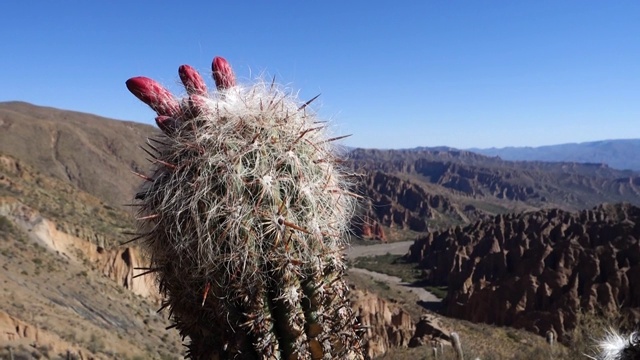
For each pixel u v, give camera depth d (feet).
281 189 7.21
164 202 7.13
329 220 7.58
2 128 288.92
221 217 6.98
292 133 7.54
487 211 510.17
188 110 7.57
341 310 7.37
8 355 44.04
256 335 6.84
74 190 137.08
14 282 65.31
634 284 130.00
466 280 203.92
